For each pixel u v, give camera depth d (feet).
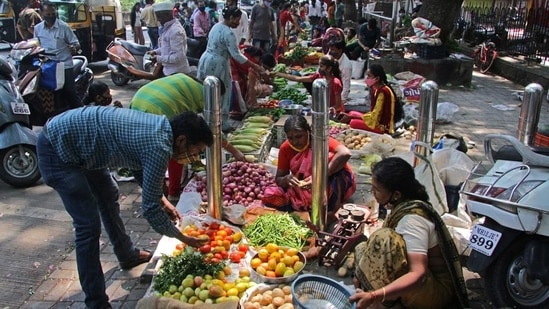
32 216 16.29
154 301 10.08
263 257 11.77
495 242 10.38
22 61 21.30
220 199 13.91
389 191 9.14
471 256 10.80
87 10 40.75
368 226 13.80
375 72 20.70
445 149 14.64
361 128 21.85
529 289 10.53
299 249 12.66
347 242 11.92
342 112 23.93
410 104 26.58
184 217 13.71
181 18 58.49
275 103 27.07
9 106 18.04
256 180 16.31
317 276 10.10
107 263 13.41
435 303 9.25
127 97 32.63
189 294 10.70
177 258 11.51
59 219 16.14
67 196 10.43
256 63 27.09
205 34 42.88
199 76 23.57
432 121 14.60
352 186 14.61
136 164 10.17
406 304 9.20
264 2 42.37
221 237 12.76
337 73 23.58
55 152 10.30
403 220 8.89
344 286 9.87
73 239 14.85
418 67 37.99
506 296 10.60
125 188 18.62
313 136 12.49
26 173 18.48
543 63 41.37
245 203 15.51
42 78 21.13
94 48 43.19
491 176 11.25
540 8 42.37
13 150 18.26
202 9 42.55
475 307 11.08
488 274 10.77
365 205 15.51
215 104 13.03
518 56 44.68
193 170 18.53
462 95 34.99
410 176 9.12
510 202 10.16
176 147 10.15
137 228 15.53
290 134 13.93
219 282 10.96
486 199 10.56
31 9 32.07
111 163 10.34
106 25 43.70
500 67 43.86
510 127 26.50
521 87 38.63
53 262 13.58
